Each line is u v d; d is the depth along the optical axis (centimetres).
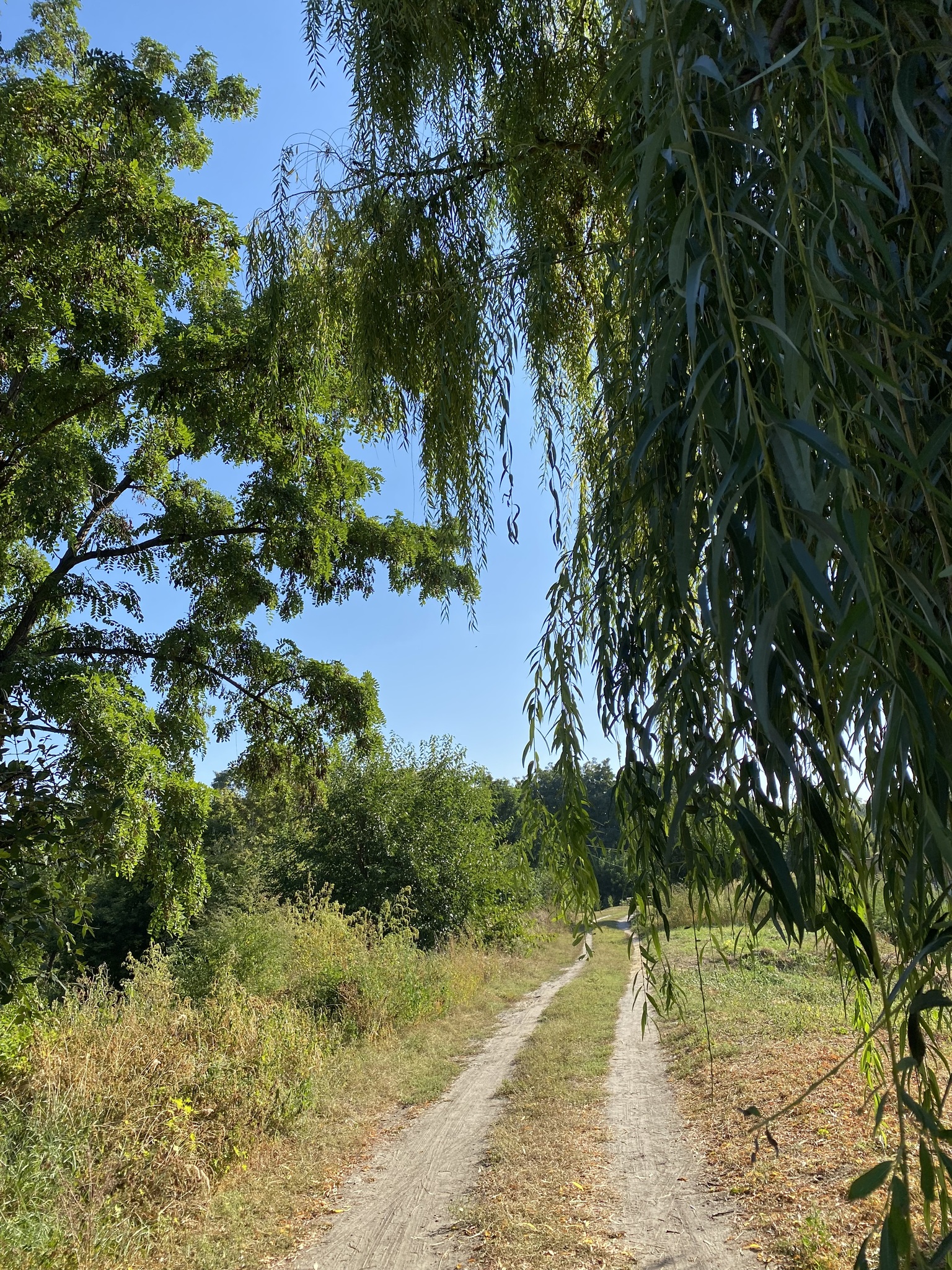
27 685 827
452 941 1661
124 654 1117
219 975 958
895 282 112
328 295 299
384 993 1074
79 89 866
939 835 88
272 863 2014
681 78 122
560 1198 471
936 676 89
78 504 1040
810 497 93
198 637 1142
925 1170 77
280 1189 558
